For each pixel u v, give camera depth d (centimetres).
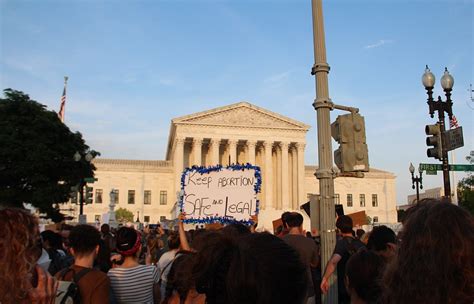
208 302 296
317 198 1013
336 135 1059
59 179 5888
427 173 2017
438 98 1889
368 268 519
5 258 405
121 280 759
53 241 1100
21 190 5597
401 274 295
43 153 5444
